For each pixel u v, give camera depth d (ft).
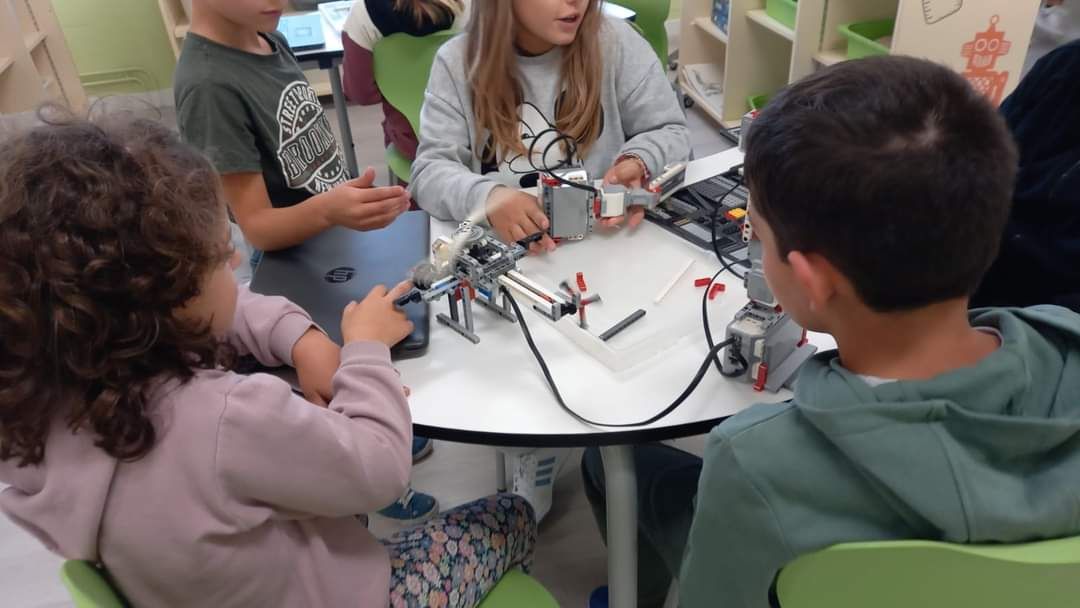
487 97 4.77
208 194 2.23
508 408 2.83
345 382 2.60
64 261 1.90
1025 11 6.47
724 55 11.27
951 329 2.01
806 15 7.98
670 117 4.98
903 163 1.73
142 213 1.99
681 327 3.20
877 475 1.82
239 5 4.17
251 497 2.19
